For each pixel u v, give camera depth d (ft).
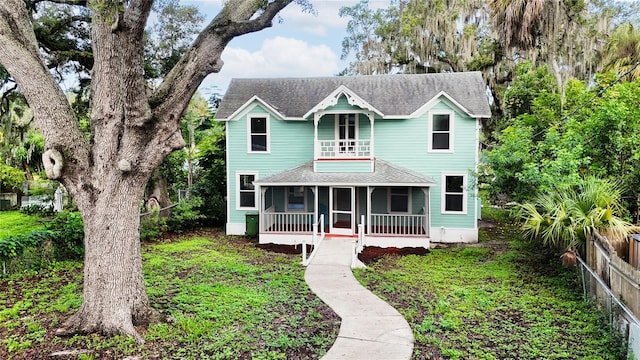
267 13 22.04
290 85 60.18
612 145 33.55
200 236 54.95
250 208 56.24
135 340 21.18
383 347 20.92
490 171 42.09
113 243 22.12
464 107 50.14
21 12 20.53
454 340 21.63
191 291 29.48
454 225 51.31
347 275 34.78
